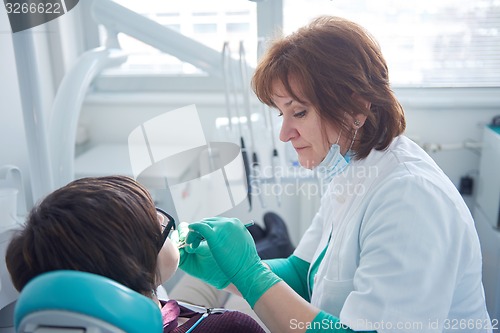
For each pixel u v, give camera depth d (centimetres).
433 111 184
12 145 148
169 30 143
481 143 180
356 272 81
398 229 75
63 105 128
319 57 79
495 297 150
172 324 85
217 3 187
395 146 90
